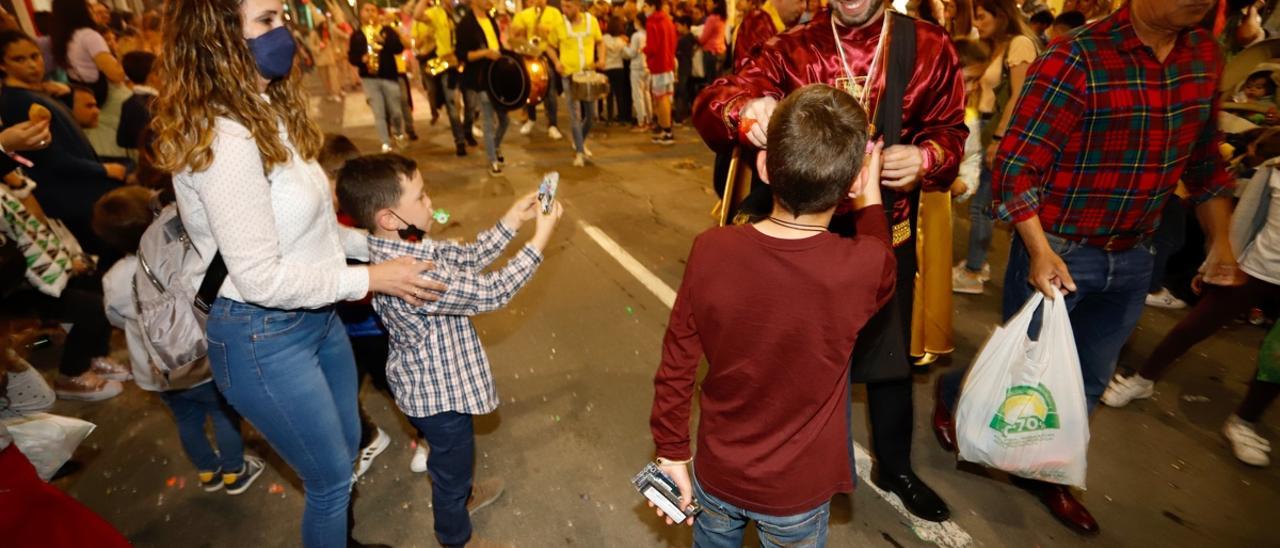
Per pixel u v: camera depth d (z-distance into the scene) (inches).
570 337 144.0
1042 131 78.1
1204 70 75.7
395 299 70.7
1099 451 106.9
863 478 101.0
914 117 77.4
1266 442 103.9
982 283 168.4
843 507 95.5
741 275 51.4
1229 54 162.4
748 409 54.7
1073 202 80.9
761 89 78.0
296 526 95.3
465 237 201.8
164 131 52.5
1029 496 97.5
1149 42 73.8
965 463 104.3
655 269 178.2
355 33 301.0
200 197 54.7
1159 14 69.7
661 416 58.4
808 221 51.8
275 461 108.2
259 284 54.7
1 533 57.1
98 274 135.3
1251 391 103.0
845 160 48.4
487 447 109.3
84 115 155.3
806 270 50.3
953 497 97.4
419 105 480.4
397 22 365.7
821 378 52.7
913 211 81.7
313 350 64.8
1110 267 83.1
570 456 107.3
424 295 66.8
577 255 187.2
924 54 74.3
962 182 150.8
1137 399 120.3
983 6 147.0
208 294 59.8
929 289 108.0
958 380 104.3
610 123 409.1
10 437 58.4
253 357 60.2
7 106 125.0
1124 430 112.1
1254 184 101.7
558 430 113.7
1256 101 132.7
